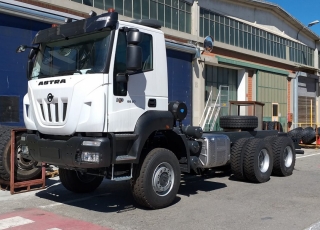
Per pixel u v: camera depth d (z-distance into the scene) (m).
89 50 6.57
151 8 16.70
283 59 26.88
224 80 22.05
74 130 6.34
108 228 6.05
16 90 11.83
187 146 7.65
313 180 10.23
